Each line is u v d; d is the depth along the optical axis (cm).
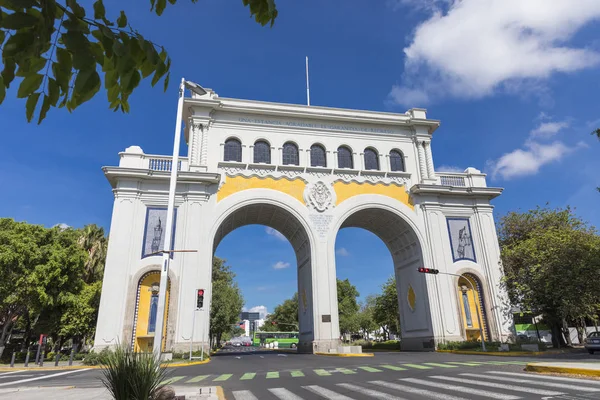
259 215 3231
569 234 2855
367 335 8431
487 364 1650
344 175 3131
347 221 3359
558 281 2747
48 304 2822
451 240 3097
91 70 234
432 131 3438
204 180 2777
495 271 3033
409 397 904
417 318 3080
